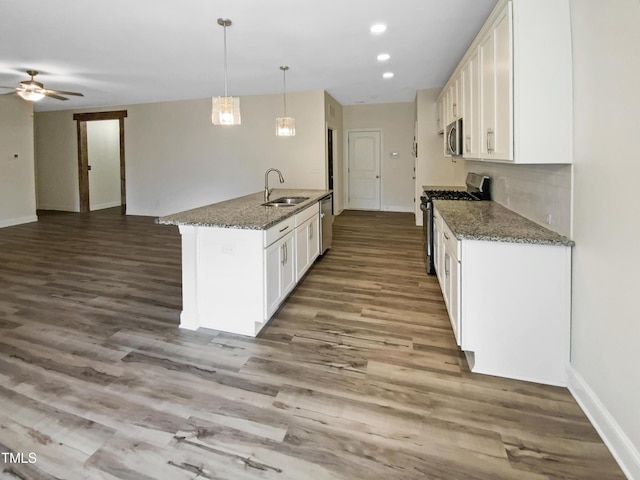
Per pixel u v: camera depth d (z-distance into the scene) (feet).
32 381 7.22
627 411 5.15
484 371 7.49
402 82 20.22
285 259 10.44
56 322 9.86
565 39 6.72
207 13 10.69
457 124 12.60
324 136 22.68
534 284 7.02
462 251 7.32
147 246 18.38
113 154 32.35
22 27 11.68
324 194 15.65
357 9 10.52
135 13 10.66
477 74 9.97
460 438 5.76
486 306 7.30
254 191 24.64
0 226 23.13
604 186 5.70
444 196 14.43
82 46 13.55
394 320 9.99
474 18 11.21
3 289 12.29
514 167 10.54
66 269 14.55
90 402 6.61
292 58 15.28
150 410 6.41
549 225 7.85
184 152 25.89
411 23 11.58
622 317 5.25
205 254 9.24
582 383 6.42
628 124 5.06
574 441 5.67
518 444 5.63
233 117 11.08
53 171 29.91
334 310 10.66
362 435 5.85
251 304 9.04
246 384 7.19
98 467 5.22
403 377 7.41
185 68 16.74
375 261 15.60
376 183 29.55
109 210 30.25
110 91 21.88
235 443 5.68
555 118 6.84
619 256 5.31
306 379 7.36
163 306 10.96
